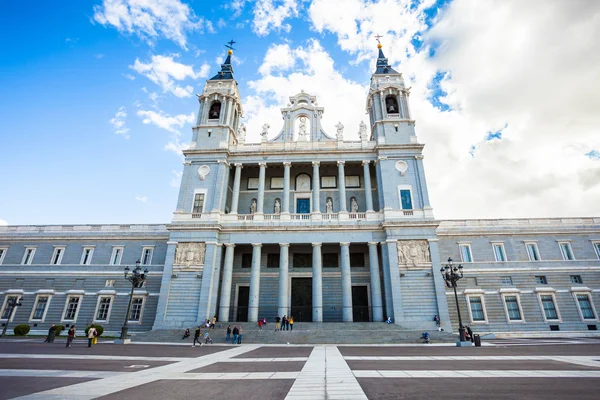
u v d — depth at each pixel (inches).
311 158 1797.5
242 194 1894.7
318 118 1940.2
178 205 1692.9
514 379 480.7
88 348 994.7
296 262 1727.4
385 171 1705.2
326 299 1653.5
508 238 1759.4
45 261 1844.2
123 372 573.3
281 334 1270.9
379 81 1978.3
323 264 1728.6
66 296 1747.0
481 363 652.7
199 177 1755.7
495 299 1642.5
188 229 1612.9
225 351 938.1
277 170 1930.4
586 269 1674.5
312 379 492.4
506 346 1036.5
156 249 1823.3
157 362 706.8
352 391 407.5
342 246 1584.6
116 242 1860.2
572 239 1737.2
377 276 1524.4
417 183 1675.7
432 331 1315.2
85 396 389.1
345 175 1914.4
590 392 396.2
